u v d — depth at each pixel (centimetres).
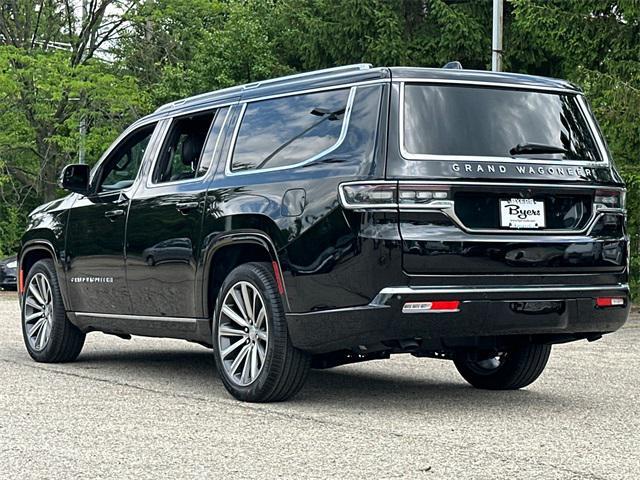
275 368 703
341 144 681
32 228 977
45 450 559
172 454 549
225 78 3225
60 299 949
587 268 697
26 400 731
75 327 953
